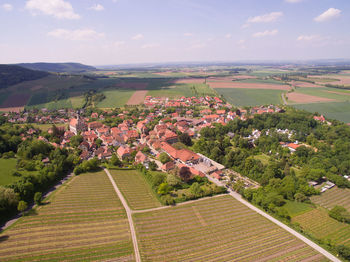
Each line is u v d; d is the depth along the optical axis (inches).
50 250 3427.7
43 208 4416.8
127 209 4640.8
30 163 5703.7
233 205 5044.3
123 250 3567.9
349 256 3612.2
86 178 5821.9
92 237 3786.9
